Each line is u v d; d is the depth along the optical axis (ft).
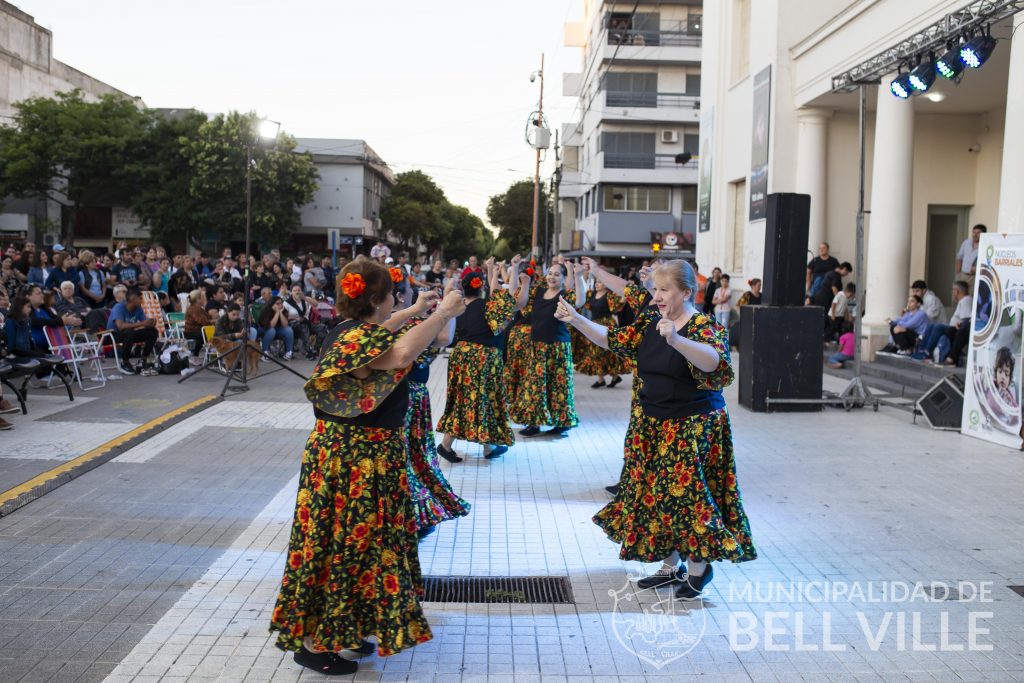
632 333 14.23
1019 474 22.43
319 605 10.73
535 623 12.96
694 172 146.41
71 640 12.23
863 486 21.15
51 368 34.06
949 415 28.58
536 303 26.45
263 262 56.59
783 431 28.37
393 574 10.85
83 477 21.20
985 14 27.14
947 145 52.39
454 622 12.98
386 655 10.62
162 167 134.00
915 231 52.80
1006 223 30.58
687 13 145.48
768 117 55.31
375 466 10.81
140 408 30.42
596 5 154.61
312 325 50.47
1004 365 25.93
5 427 26.16
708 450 13.37
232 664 11.43
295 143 140.36
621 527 14.38
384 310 11.32
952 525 17.94
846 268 50.98
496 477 21.91
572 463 23.57
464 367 22.95
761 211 57.00
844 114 53.93
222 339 39.83
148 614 13.17
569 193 189.88
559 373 26.73
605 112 144.77
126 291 40.57
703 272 73.97
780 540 16.94
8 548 16.03
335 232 67.82
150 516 18.16
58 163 129.08
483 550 16.26
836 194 54.19
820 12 53.62
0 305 32.37
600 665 11.57
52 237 140.15
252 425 28.22
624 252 149.69
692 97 145.48
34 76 133.39
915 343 41.01
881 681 11.18
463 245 261.03
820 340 32.45
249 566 15.17
